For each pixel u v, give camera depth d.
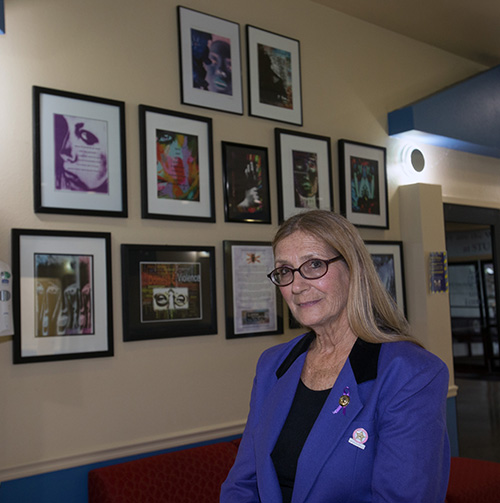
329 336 1.59
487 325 9.75
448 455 1.40
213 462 2.95
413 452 1.27
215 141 3.55
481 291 9.95
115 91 3.16
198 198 3.41
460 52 5.25
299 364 1.62
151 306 3.17
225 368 3.46
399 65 4.77
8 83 2.80
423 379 1.34
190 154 3.41
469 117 4.93
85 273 2.94
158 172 3.26
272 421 1.53
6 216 2.74
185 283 3.31
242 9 3.76
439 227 4.61
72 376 2.88
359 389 1.40
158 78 3.34
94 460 2.89
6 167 2.76
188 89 3.43
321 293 1.53
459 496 3.13
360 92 4.44
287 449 1.48
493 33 4.84
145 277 3.16
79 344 2.89
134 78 3.25
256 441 1.57
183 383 3.27
